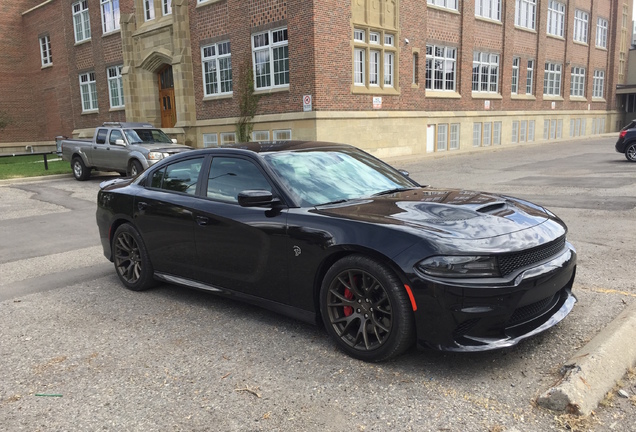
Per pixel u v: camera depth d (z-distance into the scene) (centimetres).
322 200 421
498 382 327
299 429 287
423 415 294
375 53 2159
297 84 1936
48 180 1762
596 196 1028
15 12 3453
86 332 441
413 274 327
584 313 430
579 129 3894
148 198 521
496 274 322
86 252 755
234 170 462
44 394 337
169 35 2378
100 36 2861
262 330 430
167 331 436
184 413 308
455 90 2683
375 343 359
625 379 326
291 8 1897
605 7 4028
